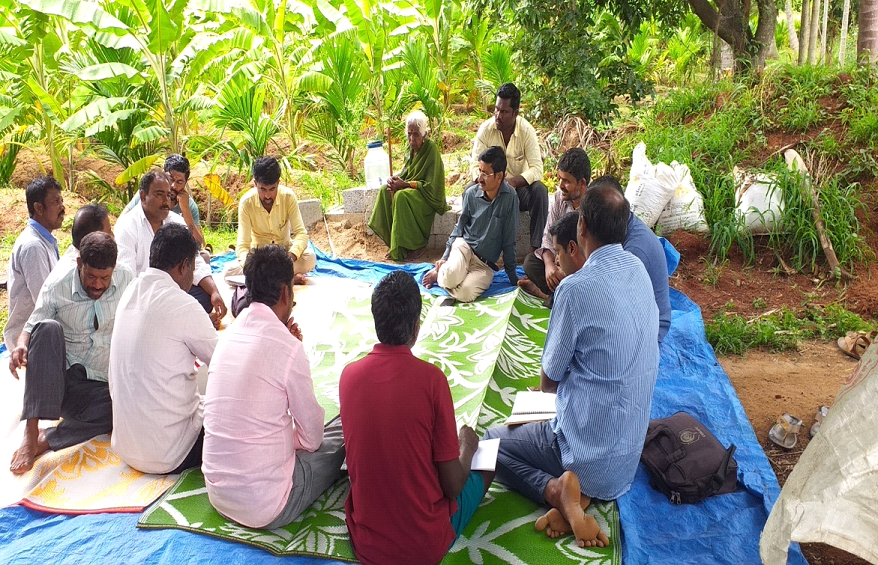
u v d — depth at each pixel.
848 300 5.55
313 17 10.80
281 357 3.18
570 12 8.41
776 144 6.92
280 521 3.26
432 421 2.84
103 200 9.32
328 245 7.45
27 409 3.62
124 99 8.30
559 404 3.35
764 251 6.21
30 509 3.43
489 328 5.24
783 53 13.67
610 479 3.29
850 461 2.57
